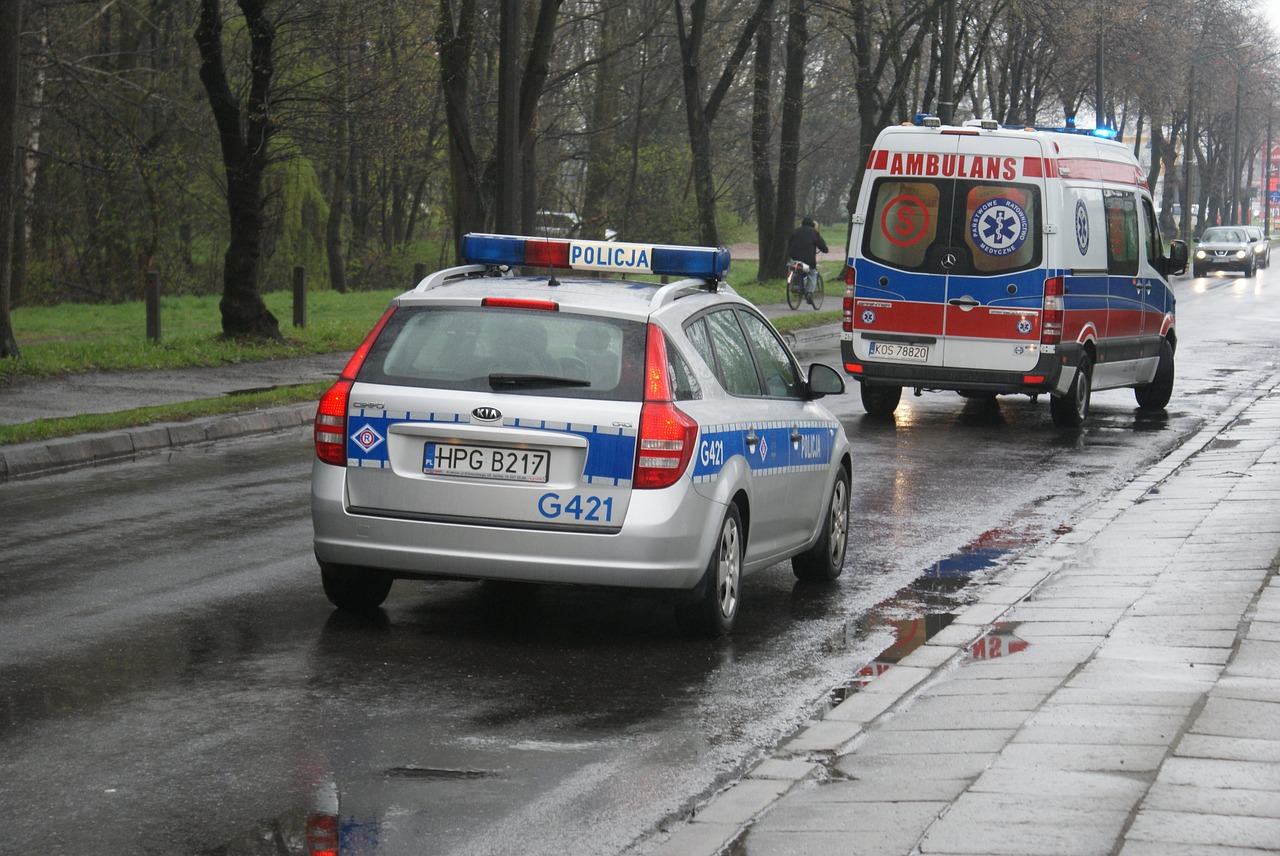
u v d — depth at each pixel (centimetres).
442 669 898
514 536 939
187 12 4541
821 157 10256
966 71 6162
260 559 1205
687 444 948
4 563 1176
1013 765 671
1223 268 8119
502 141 2744
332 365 2767
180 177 4834
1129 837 566
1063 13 6216
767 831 602
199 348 2833
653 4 5072
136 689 839
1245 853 546
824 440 1182
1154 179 11769
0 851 599
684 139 6850
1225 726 718
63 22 3819
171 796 667
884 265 2225
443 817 647
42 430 1792
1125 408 2548
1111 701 777
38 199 4756
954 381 2202
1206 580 1101
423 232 7488
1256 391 2780
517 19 2722
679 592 959
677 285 1046
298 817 644
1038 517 1512
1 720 776
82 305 4591
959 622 995
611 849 613
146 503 1467
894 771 679
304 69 3244
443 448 952
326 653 927
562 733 778
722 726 797
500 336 972
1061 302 2155
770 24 5762
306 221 5803
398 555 955
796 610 1098
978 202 2178
